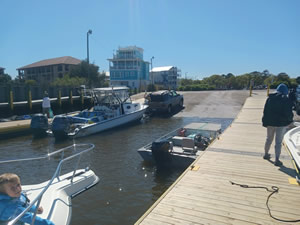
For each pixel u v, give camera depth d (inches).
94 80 1702.8
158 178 267.7
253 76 2416.3
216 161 216.2
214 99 1072.2
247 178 173.8
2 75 1909.4
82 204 212.4
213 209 131.4
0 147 418.6
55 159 340.5
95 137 485.1
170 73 2817.4
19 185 94.3
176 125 609.0
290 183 162.7
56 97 960.3
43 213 136.4
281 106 185.5
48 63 2442.2
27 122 567.5
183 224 118.0
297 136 267.1
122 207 207.8
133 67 2146.9
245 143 283.3
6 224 87.8
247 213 126.3
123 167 303.3
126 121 611.2
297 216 121.8
